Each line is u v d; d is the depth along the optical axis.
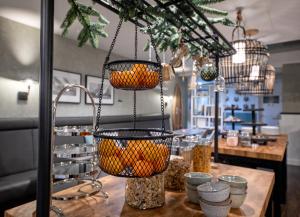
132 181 0.89
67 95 3.71
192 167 1.27
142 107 5.62
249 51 1.96
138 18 0.98
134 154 0.63
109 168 0.65
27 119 2.82
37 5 2.62
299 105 4.99
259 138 2.42
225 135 2.67
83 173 1.06
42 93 0.58
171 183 1.07
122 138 0.63
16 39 3.11
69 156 1.06
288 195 3.11
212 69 1.40
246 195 0.95
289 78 5.11
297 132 4.92
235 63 1.96
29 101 3.27
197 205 0.91
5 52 3.00
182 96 7.30
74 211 0.85
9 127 2.59
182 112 7.27
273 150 2.01
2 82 2.97
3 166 2.43
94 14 1.03
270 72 2.62
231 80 2.09
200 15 0.93
